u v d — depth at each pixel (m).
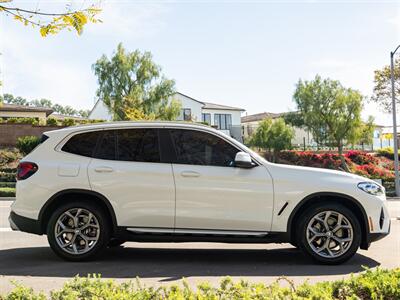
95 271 5.73
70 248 6.27
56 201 6.34
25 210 6.30
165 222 6.22
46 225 6.40
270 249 7.41
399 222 11.21
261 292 3.40
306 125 40.91
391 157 44.91
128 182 6.25
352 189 6.18
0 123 34.06
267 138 43.16
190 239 6.25
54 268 5.88
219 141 6.48
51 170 6.32
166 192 6.23
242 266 6.06
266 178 6.22
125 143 6.49
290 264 6.20
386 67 37.09
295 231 6.24
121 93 39.81
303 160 41.69
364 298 3.59
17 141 32.47
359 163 41.75
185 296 3.42
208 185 6.22
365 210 6.16
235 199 6.20
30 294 3.61
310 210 6.14
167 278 5.34
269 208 6.20
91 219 6.25
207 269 5.86
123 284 3.76
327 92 39.22
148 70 40.56
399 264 6.17
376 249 7.34
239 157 6.19
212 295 3.32
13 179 27.00
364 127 40.25
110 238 6.39
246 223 6.18
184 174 6.24
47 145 6.50
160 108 40.69
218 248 7.50
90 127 6.59
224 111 60.03
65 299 3.35
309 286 3.57
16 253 6.91
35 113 45.50
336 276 5.48
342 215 6.10
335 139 39.75
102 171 6.29
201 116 57.50
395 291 3.55
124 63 40.03
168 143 6.46
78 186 6.25
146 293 3.49
